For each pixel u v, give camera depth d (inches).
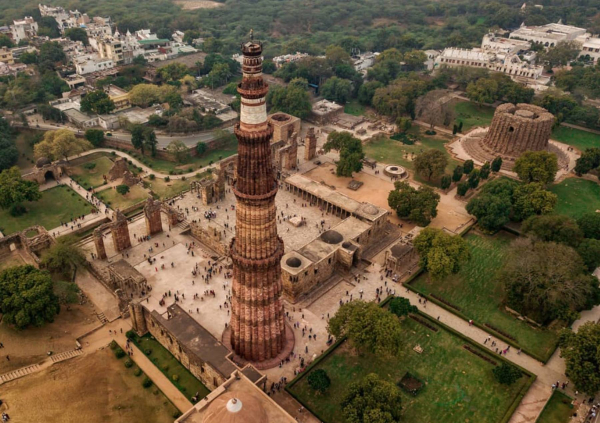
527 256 5083.7
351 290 5433.1
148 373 4370.1
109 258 5787.4
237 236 3747.5
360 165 7539.4
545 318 4889.3
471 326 4945.9
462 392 4239.7
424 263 5462.6
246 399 3280.0
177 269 5649.6
